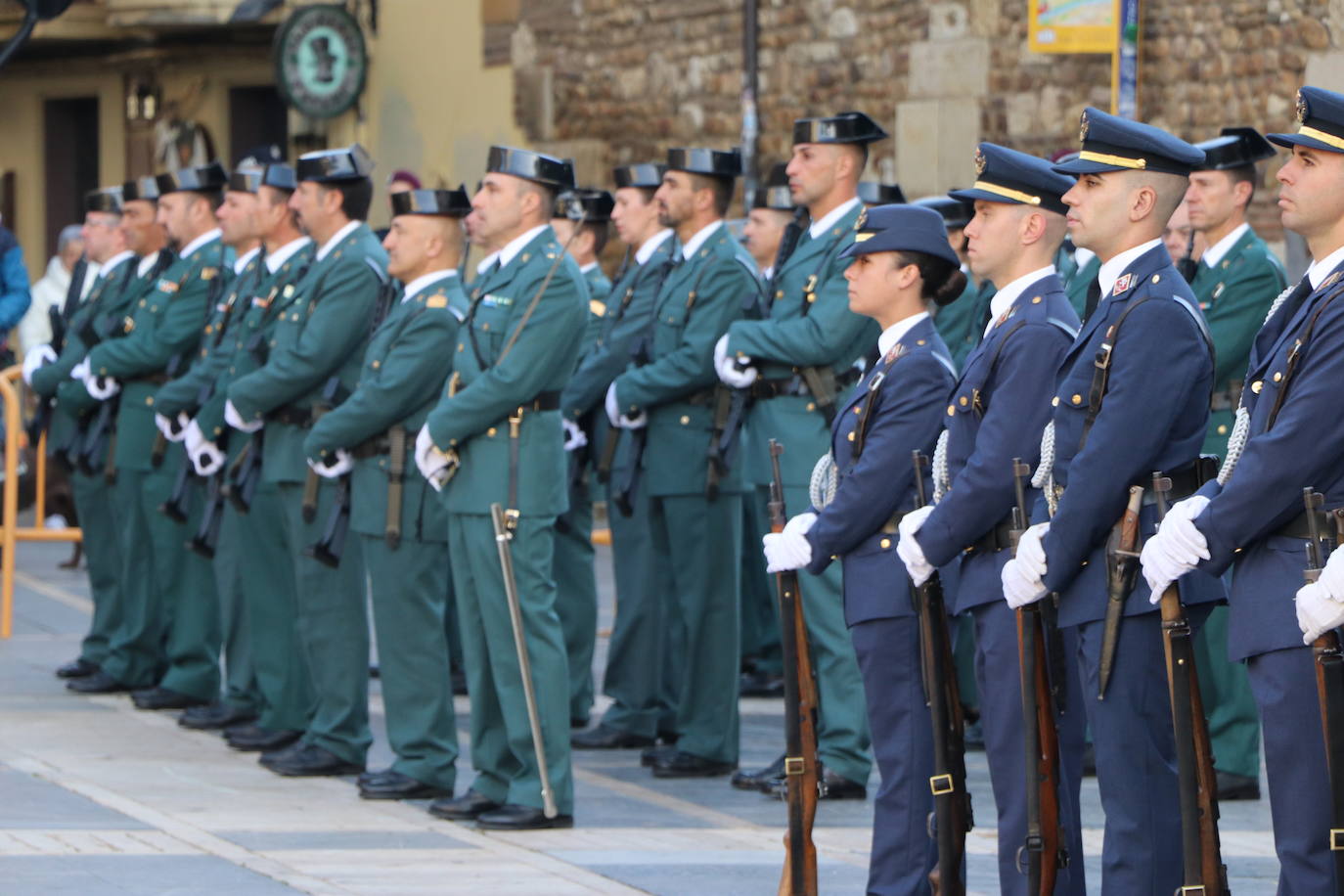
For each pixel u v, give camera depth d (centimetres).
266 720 1670
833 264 1520
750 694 1997
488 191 1416
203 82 4112
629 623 1720
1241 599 947
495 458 1384
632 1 3138
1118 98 2158
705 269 1633
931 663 1078
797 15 2844
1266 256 1510
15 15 3966
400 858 1281
